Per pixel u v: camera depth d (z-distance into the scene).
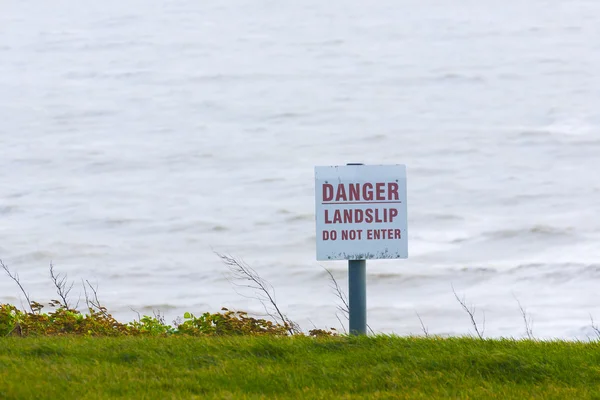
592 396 26.16
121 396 25.81
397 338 33.09
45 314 41.03
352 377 28.30
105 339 34.47
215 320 39.34
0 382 26.33
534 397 26.03
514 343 32.72
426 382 27.78
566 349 31.52
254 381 27.69
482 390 26.78
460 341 32.91
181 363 29.91
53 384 26.56
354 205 32.44
